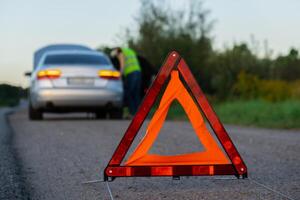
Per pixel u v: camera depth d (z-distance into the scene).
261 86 22.41
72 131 12.16
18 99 47.28
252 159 7.89
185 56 26.44
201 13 27.14
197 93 5.56
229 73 24.28
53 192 5.65
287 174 6.59
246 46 25.98
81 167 7.15
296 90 22.28
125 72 18.81
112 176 5.54
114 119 17.25
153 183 6.09
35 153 8.48
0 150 8.79
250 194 5.46
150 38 26.84
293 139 10.71
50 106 16.05
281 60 25.73
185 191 5.66
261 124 14.89
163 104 5.61
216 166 5.59
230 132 12.40
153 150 9.01
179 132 12.12
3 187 5.86
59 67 16.16
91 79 16.27
